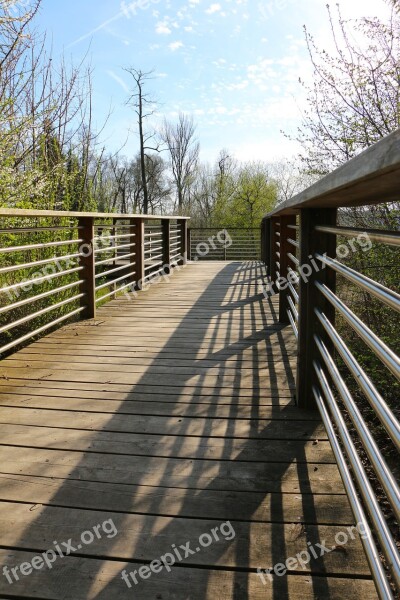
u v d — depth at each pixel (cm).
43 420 226
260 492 164
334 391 330
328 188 120
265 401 248
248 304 527
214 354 336
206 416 229
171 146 2481
